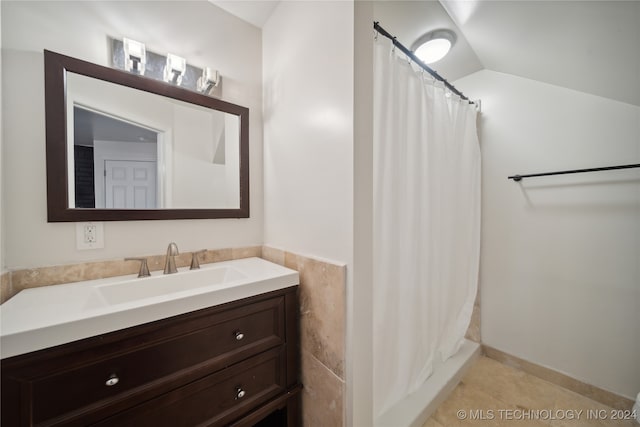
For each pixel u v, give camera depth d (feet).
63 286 2.98
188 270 3.83
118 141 3.46
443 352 5.15
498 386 4.96
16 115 2.81
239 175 4.59
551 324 5.08
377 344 3.68
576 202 4.71
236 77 4.58
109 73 3.34
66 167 3.08
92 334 2.11
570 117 4.72
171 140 3.91
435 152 4.63
